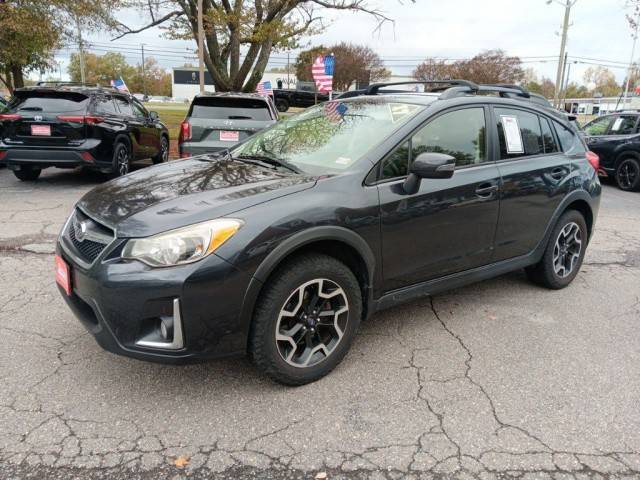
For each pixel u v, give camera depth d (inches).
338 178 118.9
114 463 91.5
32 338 134.0
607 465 94.5
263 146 152.5
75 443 96.0
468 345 138.6
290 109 1418.6
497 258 155.6
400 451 96.7
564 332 148.3
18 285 168.6
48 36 560.4
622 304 170.4
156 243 97.7
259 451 95.7
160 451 94.9
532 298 173.0
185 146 316.5
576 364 130.3
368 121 139.8
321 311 116.7
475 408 110.6
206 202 105.9
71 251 111.0
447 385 119.1
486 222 146.9
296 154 138.5
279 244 104.4
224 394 113.0
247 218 103.0
